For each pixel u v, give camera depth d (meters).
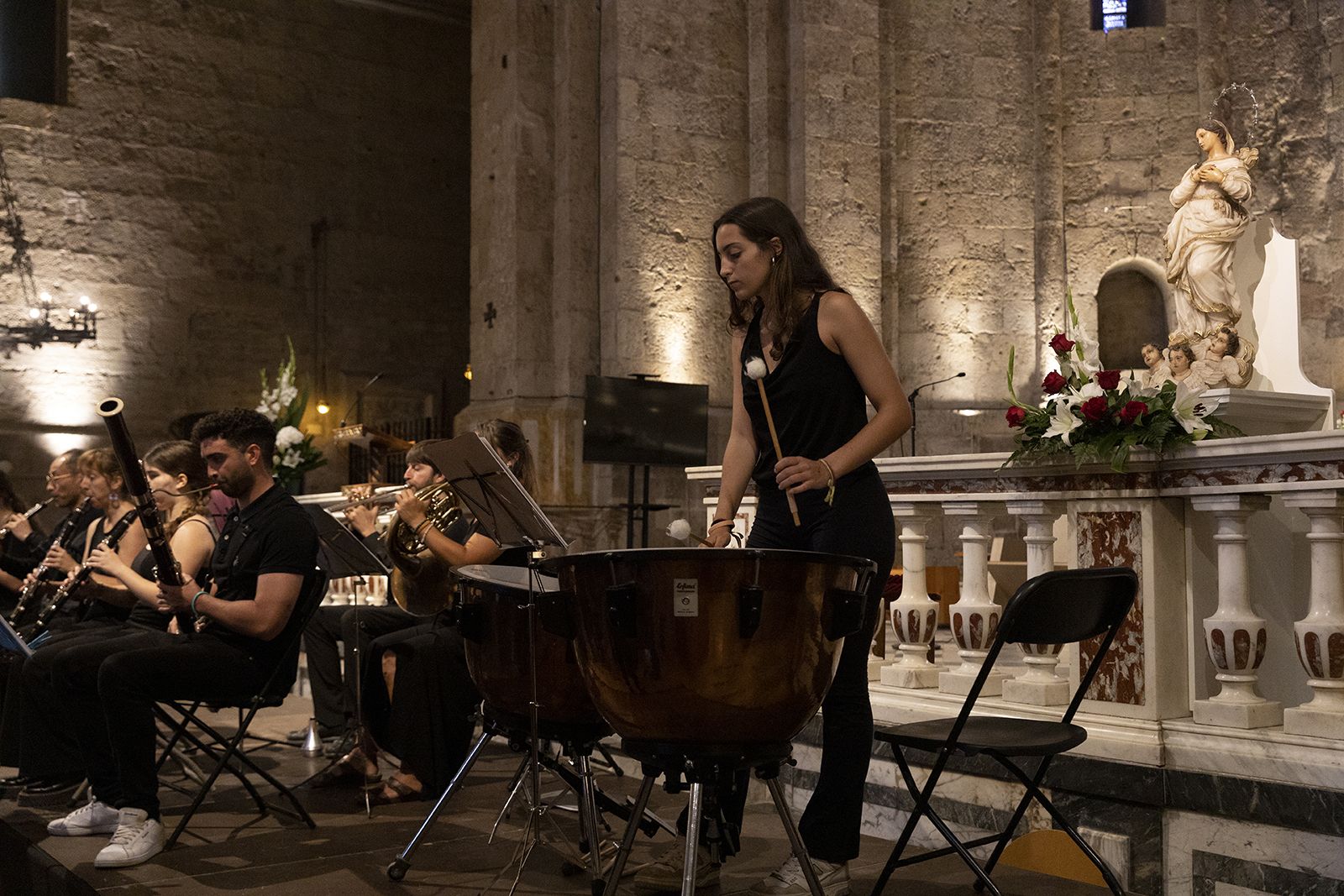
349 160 16.17
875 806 4.31
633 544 9.47
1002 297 12.73
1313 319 12.13
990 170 12.80
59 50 14.47
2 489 6.64
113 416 3.68
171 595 3.92
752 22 11.45
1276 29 12.39
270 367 15.51
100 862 3.57
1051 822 3.81
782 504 2.98
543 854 3.66
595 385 9.02
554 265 10.84
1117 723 3.76
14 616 5.11
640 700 2.36
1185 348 9.02
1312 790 3.24
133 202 14.70
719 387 11.02
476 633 3.26
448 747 4.44
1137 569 3.84
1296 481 3.46
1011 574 8.66
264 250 15.54
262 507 4.15
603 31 10.91
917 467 4.52
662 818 4.10
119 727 3.73
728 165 11.26
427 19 16.81
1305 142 12.23
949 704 4.29
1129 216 12.78
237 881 3.41
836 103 11.45
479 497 3.24
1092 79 12.94
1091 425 3.89
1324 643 3.42
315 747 5.80
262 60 15.63
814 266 2.95
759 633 2.31
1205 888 3.48
